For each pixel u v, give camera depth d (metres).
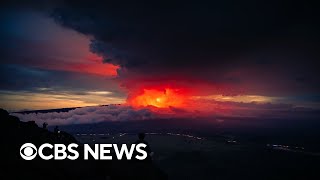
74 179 12.06
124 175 13.23
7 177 9.91
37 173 11.24
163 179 15.16
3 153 11.84
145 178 13.48
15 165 11.20
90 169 13.45
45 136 17.03
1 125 15.49
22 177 10.40
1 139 13.54
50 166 12.38
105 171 13.32
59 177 11.73
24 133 16.00
